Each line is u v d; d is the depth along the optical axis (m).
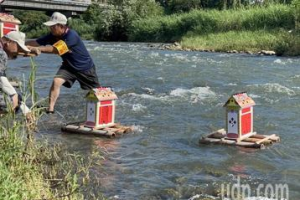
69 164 6.23
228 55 27.09
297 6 35.31
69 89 13.19
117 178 6.05
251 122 8.12
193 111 10.40
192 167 6.60
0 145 5.22
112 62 20.80
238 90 13.31
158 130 8.72
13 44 6.02
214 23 39.72
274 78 15.99
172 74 16.72
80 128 8.35
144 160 6.89
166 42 44.06
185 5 66.25
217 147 7.63
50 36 7.66
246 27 37.44
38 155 6.10
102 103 8.45
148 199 5.40
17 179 4.69
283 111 10.41
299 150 7.47
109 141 7.90
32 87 5.67
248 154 7.22
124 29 51.03
